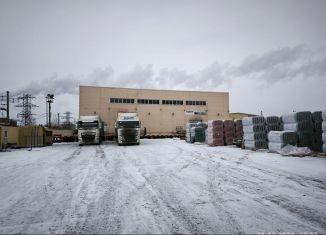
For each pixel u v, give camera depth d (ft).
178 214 16.81
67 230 14.47
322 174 29.22
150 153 55.52
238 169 33.45
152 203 19.30
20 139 83.41
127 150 63.77
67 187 24.94
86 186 25.20
